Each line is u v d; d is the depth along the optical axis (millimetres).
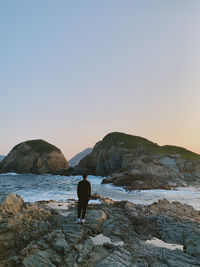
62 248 7176
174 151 60250
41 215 10141
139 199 22812
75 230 8562
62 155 93938
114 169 62812
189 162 48594
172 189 33062
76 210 11797
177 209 13469
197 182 41062
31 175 70188
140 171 43469
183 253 7461
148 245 8086
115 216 10875
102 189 32094
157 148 63219
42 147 89250
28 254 6738
